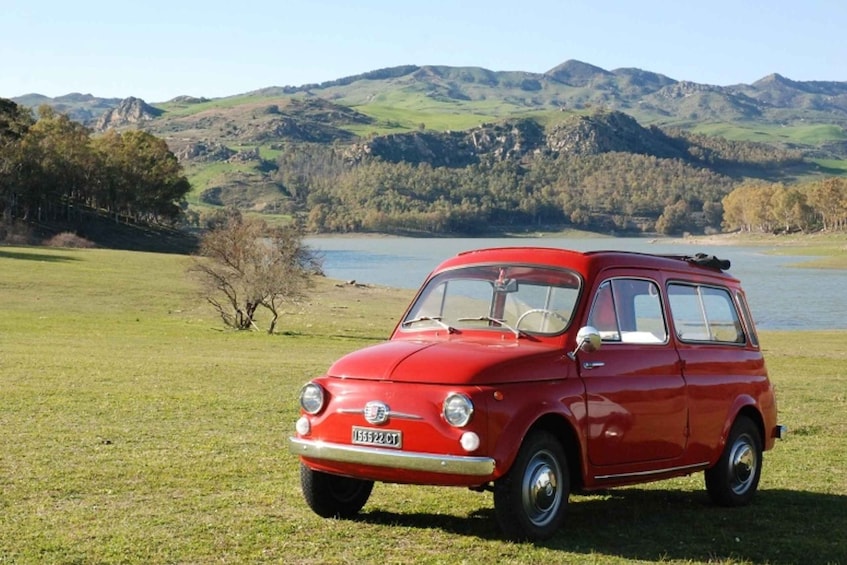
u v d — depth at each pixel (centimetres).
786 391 2036
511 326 811
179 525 774
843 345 4094
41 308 5081
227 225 4638
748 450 943
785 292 8775
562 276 826
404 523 799
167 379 1934
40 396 1565
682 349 885
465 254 888
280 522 790
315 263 4634
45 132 15025
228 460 1066
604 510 890
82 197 16112
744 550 748
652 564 696
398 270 12006
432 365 732
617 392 797
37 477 949
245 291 4512
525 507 728
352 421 738
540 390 741
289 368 2314
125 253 10338
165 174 16650
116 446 1137
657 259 906
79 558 675
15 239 12575
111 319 4694
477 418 700
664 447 843
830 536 801
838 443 1329
